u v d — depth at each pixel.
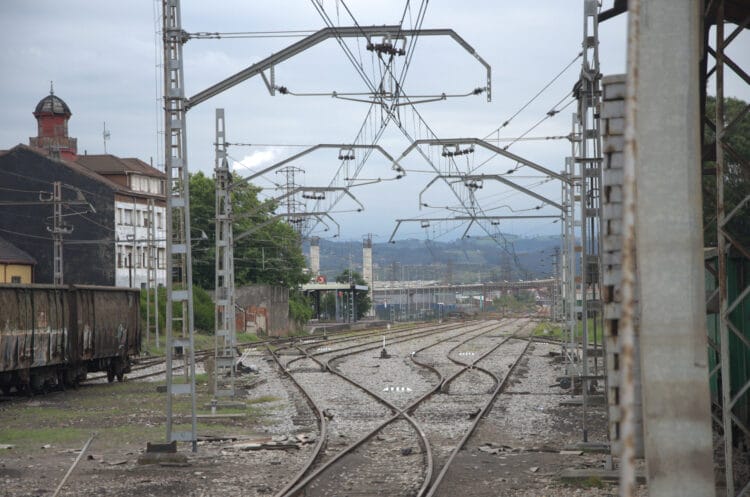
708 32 17.34
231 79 27.31
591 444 23.06
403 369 55.38
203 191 122.69
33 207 104.25
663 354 10.30
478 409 32.97
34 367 39.19
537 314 190.88
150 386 45.34
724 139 15.41
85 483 19.05
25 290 38.22
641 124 10.38
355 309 171.50
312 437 26.00
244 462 21.89
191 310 22.73
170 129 22.12
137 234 114.12
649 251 10.34
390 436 26.52
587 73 21.58
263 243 125.94
